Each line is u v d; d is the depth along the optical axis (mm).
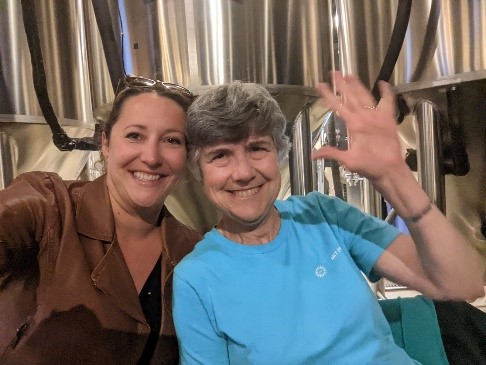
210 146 701
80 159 1363
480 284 685
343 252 743
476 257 681
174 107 799
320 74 1099
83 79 1233
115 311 770
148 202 801
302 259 733
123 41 1015
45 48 1163
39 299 747
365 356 680
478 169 1164
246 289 701
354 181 1490
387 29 1096
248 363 681
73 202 828
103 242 809
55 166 1324
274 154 720
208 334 703
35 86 1054
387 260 740
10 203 737
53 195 791
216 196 721
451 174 1164
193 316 703
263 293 700
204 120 688
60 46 1190
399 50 986
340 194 1491
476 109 1089
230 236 766
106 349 765
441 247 645
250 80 993
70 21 1203
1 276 752
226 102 685
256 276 710
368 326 698
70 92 1215
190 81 972
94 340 756
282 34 1032
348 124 604
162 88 806
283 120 733
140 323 786
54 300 742
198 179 773
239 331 682
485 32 971
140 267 844
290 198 822
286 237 751
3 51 1105
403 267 723
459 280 661
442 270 657
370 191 1450
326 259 733
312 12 1074
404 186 629
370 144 604
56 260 756
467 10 987
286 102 1073
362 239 761
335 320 686
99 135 1188
